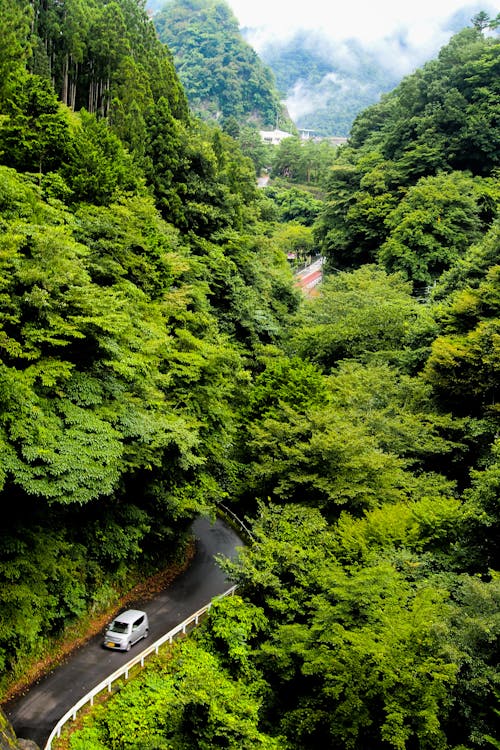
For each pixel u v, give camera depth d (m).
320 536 18.91
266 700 16.48
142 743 13.86
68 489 14.54
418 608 14.17
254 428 23.92
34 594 15.66
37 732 13.49
